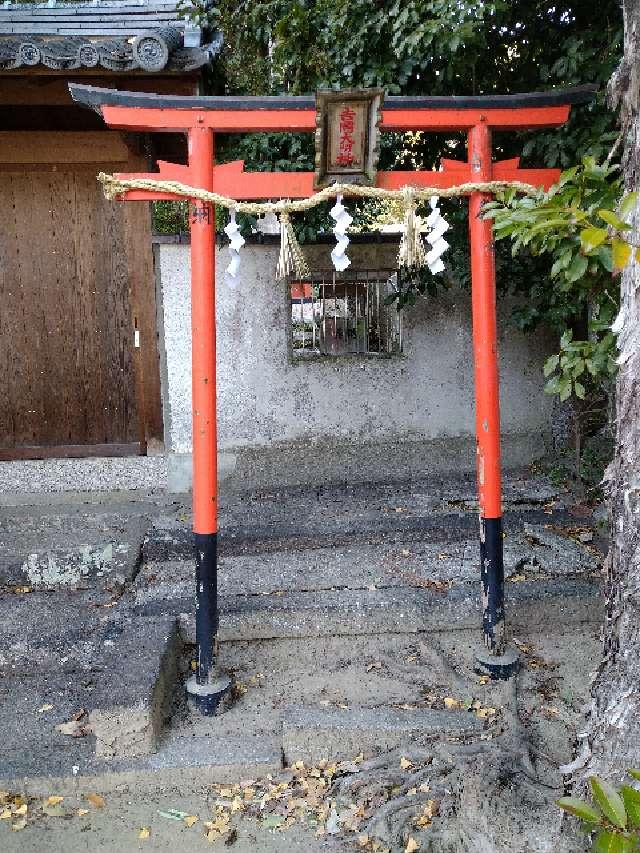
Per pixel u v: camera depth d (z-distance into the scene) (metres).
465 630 4.32
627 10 2.46
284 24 5.08
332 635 4.27
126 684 3.45
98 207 6.25
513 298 6.49
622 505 2.39
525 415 6.70
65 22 6.18
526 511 5.60
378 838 2.90
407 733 3.46
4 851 2.91
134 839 2.98
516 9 4.93
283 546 5.12
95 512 5.80
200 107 3.46
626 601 2.35
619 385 2.43
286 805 3.15
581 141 4.73
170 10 6.39
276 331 6.24
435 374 6.50
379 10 4.70
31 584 4.70
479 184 3.66
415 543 5.21
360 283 6.46
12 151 6.04
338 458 6.48
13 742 3.46
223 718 3.62
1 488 6.29
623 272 2.41
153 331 6.24
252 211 3.57
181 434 6.24
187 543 5.03
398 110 3.59
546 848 2.47
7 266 6.28
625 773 2.26
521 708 3.67
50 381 6.45
